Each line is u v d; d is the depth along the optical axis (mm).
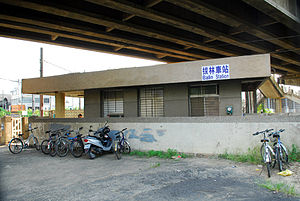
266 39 18781
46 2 11883
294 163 6590
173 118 8828
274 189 4746
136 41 18578
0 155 10203
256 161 6984
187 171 6406
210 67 9156
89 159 8727
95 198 4672
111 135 9953
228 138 7980
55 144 9719
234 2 14773
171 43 20969
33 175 6668
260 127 7559
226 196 4508
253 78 9523
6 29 15484
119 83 10781
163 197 4570
